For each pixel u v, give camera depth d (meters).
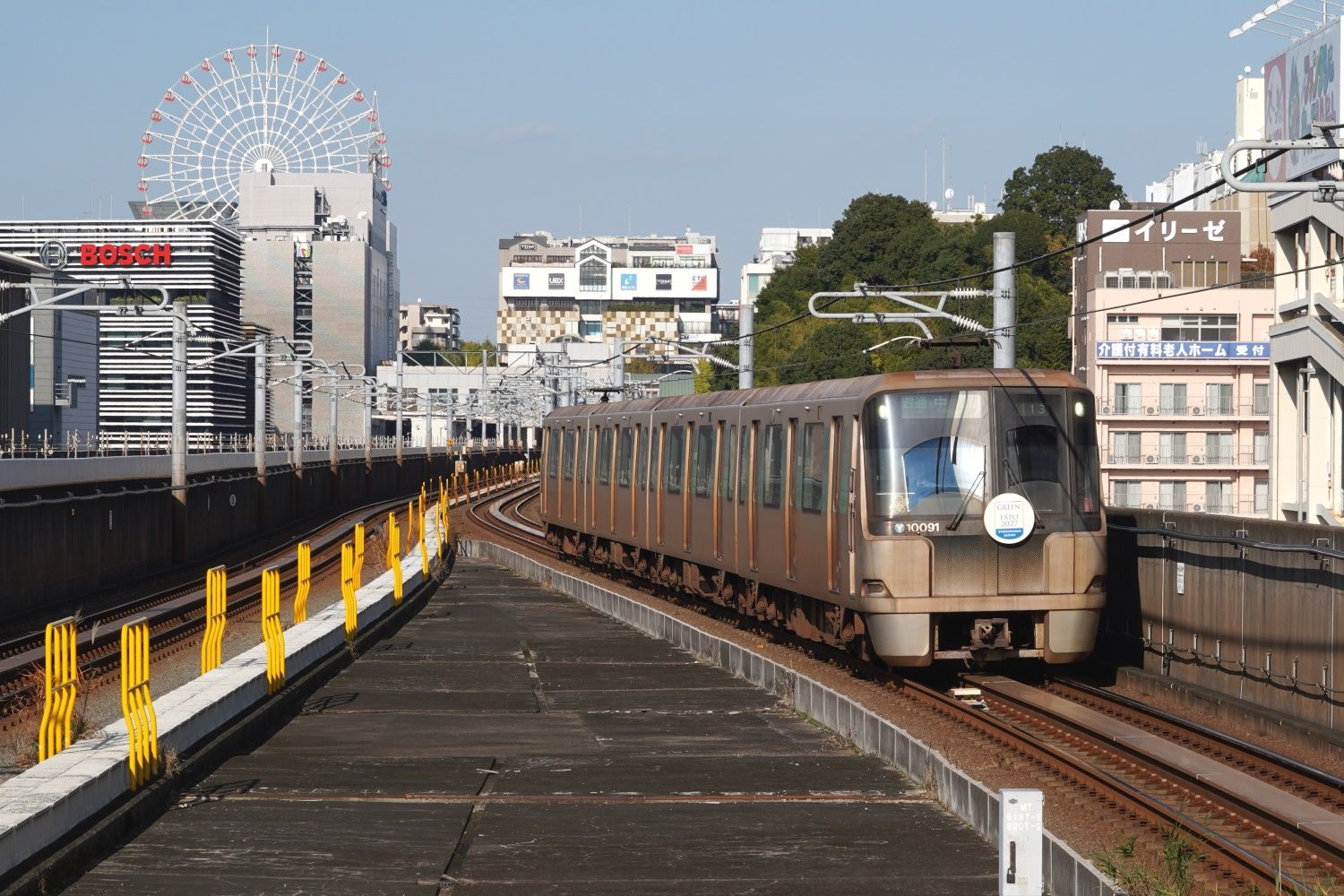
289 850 10.80
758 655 20.11
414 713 17.62
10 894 9.03
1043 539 19.30
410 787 13.15
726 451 27.30
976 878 10.14
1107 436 73.44
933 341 22.84
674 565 32.50
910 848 10.97
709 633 24.77
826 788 13.16
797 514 22.69
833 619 21.66
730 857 10.68
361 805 12.38
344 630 23.28
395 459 91.25
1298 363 47.53
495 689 19.78
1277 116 50.81
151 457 50.00
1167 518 19.47
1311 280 46.38
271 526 58.91
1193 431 73.31
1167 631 19.42
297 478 64.81
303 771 13.84
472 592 36.81
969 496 19.31
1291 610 15.96
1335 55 46.41
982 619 19.48
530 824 11.69
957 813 11.99
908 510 19.30
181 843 11.00
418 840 11.16
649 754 14.90
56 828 10.20
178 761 13.11
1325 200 14.23
